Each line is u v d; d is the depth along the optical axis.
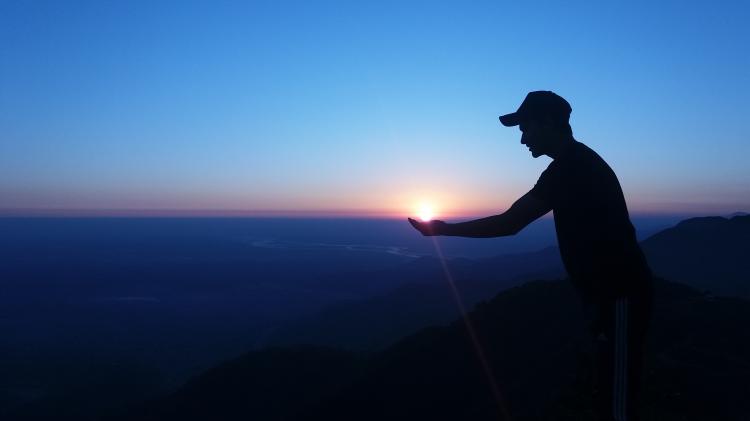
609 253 2.95
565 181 2.99
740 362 8.57
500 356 18.92
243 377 43.03
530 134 3.20
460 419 15.46
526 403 12.23
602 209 2.95
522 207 3.08
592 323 3.10
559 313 20.05
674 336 10.71
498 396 14.55
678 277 56.25
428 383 20.30
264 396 39.50
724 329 10.77
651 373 7.55
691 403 6.40
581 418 5.46
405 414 18.88
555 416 5.94
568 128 3.17
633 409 2.93
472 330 22.64
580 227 2.99
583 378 5.93
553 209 3.09
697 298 14.80
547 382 12.40
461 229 3.16
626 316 2.95
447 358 21.23
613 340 2.96
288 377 41.59
